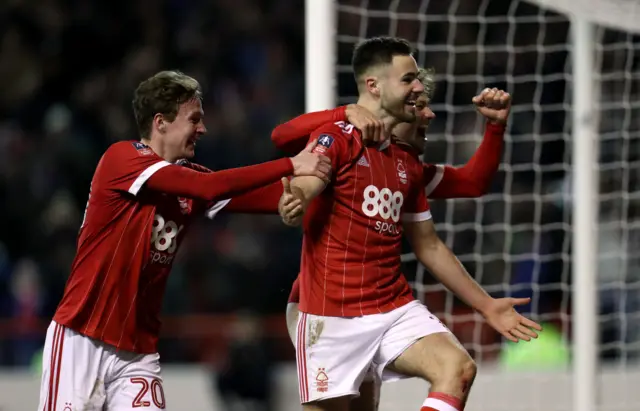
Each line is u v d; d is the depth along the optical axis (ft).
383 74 37.35
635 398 68.23
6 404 78.23
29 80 115.44
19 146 110.32
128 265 37.47
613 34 78.89
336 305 37.04
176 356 87.25
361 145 37.11
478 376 64.80
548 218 87.35
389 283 37.55
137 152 37.24
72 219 104.88
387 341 37.04
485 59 88.69
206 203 39.83
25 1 118.21
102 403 37.52
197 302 98.68
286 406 79.71
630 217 80.33
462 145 90.43
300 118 38.70
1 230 104.12
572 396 64.54
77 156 107.76
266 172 35.45
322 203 37.24
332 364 37.17
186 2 120.98
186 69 116.37
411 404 62.13
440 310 81.46
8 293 101.35
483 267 86.99
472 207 87.40
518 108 61.77
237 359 79.15
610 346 68.28
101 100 113.09
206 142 109.60
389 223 37.40
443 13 99.86
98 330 37.14
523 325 39.65
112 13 118.93
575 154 56.49
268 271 101.09
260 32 119.65
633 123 79.10
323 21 47.96
